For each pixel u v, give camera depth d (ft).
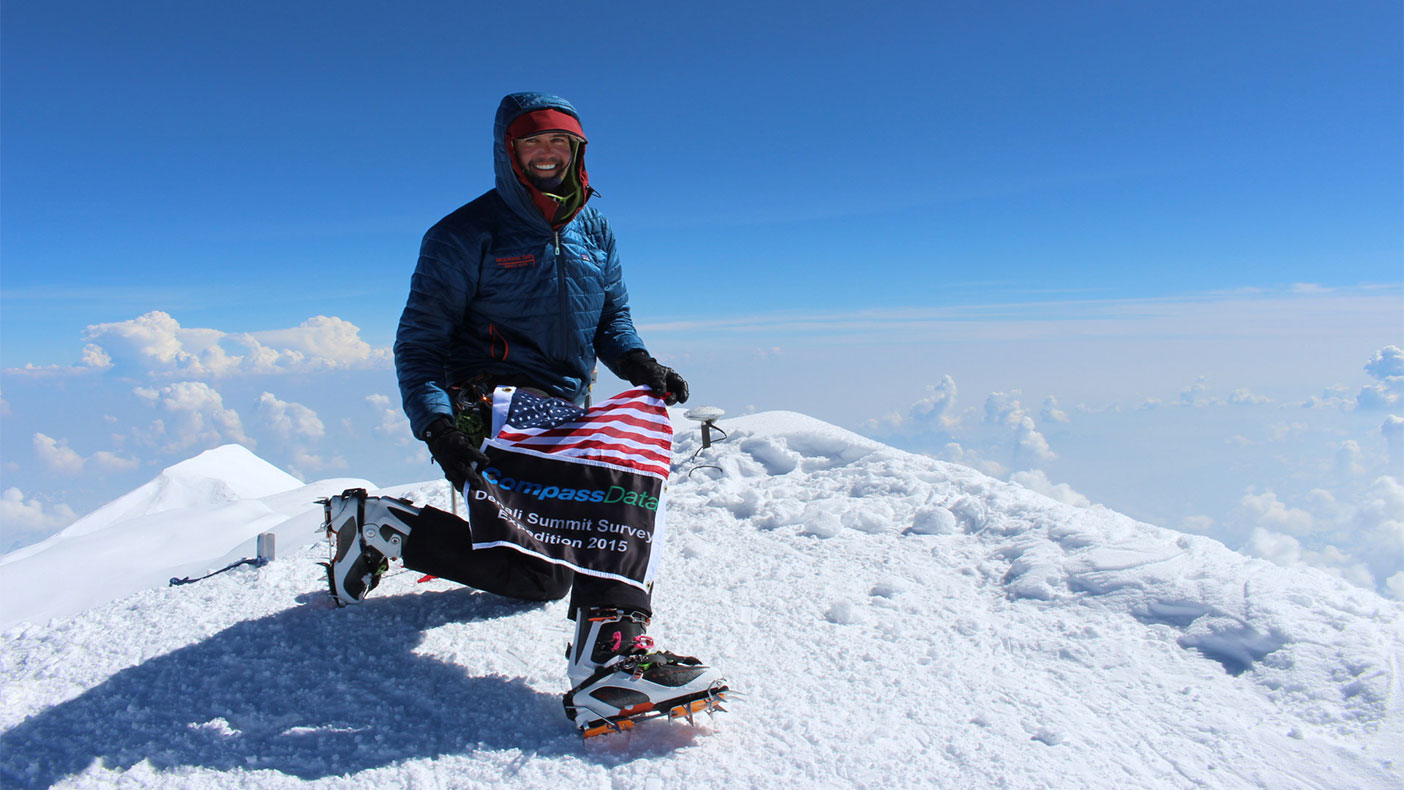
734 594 8.73
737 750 5.48
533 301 7.40
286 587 8.48
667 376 7.63
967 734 5.68
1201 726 5.77
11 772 5.40
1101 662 6.87
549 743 5.64
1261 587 7.33
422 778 5.18
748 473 14.24
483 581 7.43
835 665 6.95
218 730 5.85
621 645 5.85
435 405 6.53
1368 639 6.42
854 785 4.99
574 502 6.45
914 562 9.58
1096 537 9.18
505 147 6.96
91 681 6.65
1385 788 4.86
